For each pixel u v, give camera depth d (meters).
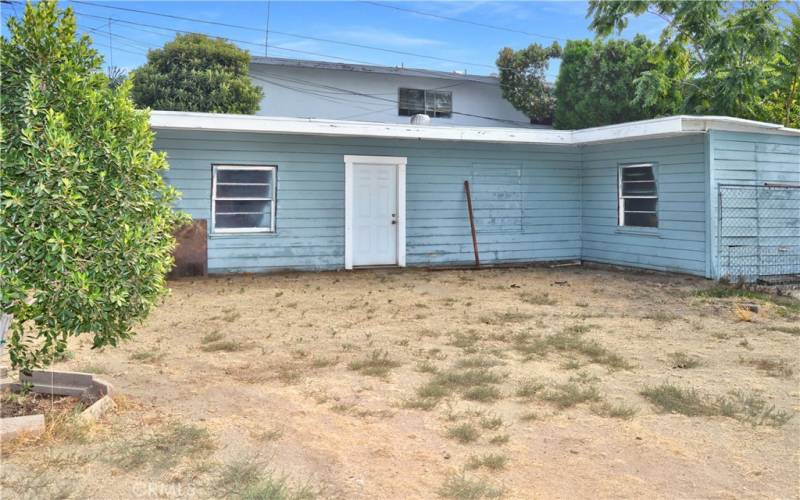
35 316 4.53
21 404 4.95
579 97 25.31
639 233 14.22
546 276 13.38
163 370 6.11
